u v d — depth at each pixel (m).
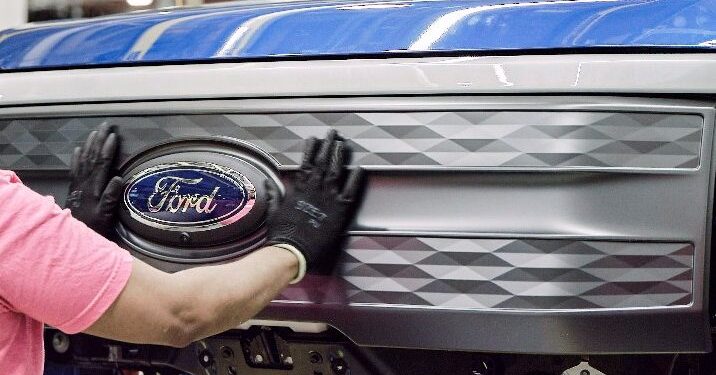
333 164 1.56
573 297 1.50
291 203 1.53
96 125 1.73
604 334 1.51
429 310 1.55
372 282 1.57
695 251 1.51
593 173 1.51
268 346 1.75
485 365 1.73
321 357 1.73
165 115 1.68
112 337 1.18
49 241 1.10
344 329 1.59
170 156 1.66
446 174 1.55
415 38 1.62
